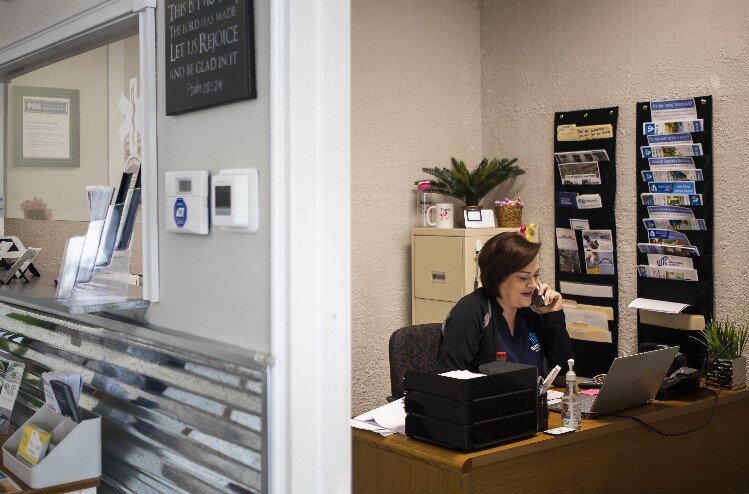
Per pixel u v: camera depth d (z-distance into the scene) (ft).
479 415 8.21
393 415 9.47
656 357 9.81
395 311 15.56
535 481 8.55
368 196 15.06
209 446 5.42
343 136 5.03
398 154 15.40
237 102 5.26
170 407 5.80
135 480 6.22
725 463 10.93
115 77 8.66
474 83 16.44
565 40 14.79
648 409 10.02
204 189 5.52
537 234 15.34
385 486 8.72
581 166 14.53
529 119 15.55
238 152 5.27
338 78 4.99
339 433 5.10
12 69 9.47
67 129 9.53
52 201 9.75
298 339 4.87
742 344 11.66
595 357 14.47
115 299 6.27
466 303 10.32
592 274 14.48
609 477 9.34
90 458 6.23
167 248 6.06
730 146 12.41
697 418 10.49
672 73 13.14
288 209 4.82
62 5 7.56
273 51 4.83
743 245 12.31
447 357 10.07
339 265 5.06
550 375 9.07
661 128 13.24
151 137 6.12
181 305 5.92
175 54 5.78
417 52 15.57
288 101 4.79
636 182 13.69
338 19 4.99
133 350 6.28
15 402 8.32
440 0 15.88
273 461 4.91
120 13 6.53
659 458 9.97
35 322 7.95
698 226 12.80
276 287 4.89
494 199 16.35
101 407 6.68
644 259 13.58
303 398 4.91
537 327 11.11
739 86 12.23
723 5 12.38
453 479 7.97
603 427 9.18
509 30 15.85
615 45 13.96
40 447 6.22
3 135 10.45
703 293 12.76
